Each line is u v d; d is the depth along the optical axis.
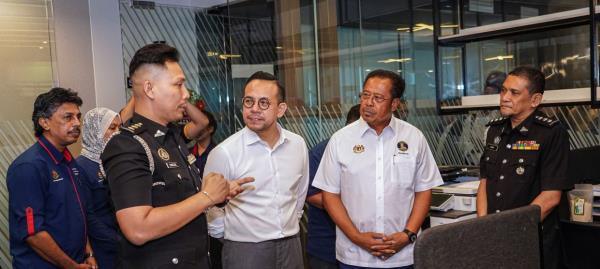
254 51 3.19
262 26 3.14
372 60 3.33
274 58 3.09
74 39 4.14
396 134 2.23
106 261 2.52
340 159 2.24
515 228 1.35
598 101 2.77
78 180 2.47
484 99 3.43
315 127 3.11
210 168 2.12
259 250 2.05
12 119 3.68
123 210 1.40
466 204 2.67
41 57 3.86
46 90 3.88
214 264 2.88
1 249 3.35
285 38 3.08
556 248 2.39
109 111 2.62
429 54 3.61
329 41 3.18
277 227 2.08
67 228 2.34
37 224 2.21
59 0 4.05
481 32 3.37
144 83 1.55
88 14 4.25
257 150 2.10
